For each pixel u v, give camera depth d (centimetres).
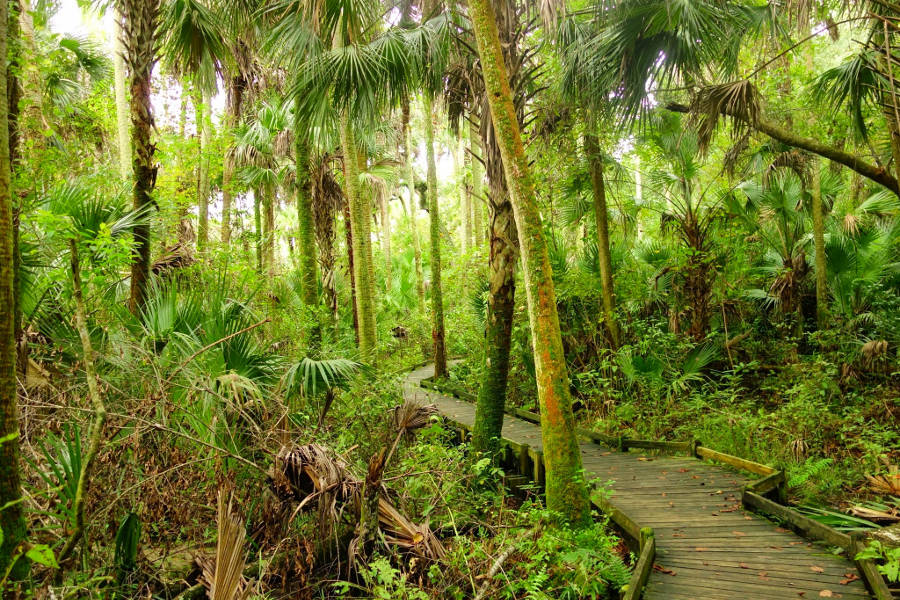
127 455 351
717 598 344
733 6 652
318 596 356
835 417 674
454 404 1042
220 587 272
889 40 576
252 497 375
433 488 472
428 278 2419
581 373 907
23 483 304
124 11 516
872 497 515
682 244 910
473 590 343
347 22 574
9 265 202
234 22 650
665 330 949
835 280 984
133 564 318
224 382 382
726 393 785
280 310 861
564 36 650
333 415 535
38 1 629
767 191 977
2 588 200
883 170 641
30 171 416
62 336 410
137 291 483
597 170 890
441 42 602
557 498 410
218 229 1252
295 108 611
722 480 581
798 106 819
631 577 354
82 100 882
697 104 665
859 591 342
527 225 418
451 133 693
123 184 684
